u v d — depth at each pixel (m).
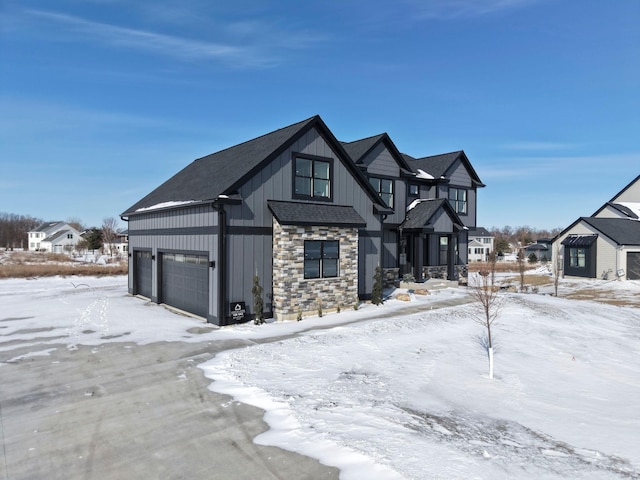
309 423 6.17
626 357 11.08
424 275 23.22
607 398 7.90
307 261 14.38
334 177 16.03
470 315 14.91
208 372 8.56
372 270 17.75
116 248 75.25
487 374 8.96
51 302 18.17
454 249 23.94
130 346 10.63
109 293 21.64
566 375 9.27
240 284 13.27
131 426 6.19
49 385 7.93
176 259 16.06
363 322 13.34
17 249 94.94
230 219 13.03
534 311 16.09
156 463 5.16
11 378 8.34
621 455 5.45
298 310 13.95
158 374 8.49
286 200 14.49
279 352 9.86
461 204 26.88
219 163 17.34
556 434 6.11
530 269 44.53
